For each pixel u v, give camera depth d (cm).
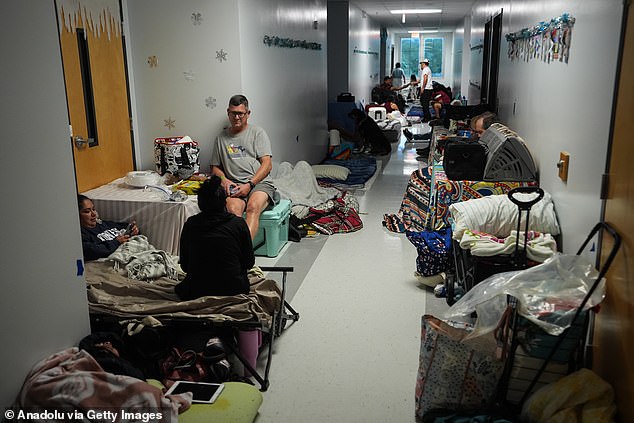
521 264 279
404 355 297
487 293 233
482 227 324
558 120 326
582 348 247
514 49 504
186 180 434
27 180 197
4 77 187
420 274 380
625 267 210
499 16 625
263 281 304
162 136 470
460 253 343
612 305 222
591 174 257
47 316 209
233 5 436
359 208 603
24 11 196
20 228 194
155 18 448
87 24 392
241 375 272
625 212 213
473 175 393
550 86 349
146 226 389
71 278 224
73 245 224
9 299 190
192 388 239
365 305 360
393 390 265
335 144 885
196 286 285
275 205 466
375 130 952
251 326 259
